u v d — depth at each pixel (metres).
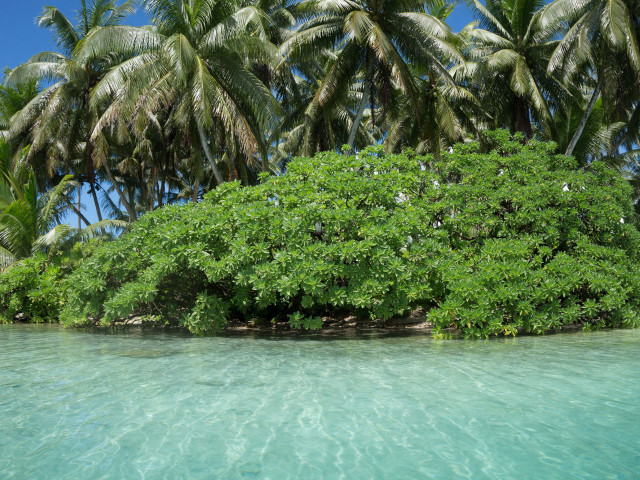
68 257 15.02
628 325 10.32
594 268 9.81
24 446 3.49
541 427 3.81
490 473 3.02
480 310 8.48
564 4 17.88
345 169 10.06
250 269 8.77
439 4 17.81
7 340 9.12
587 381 5.27
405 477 2.97
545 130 20.30
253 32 19.05
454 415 4.11
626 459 3.21
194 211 10.12
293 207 9.45
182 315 9.98
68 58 21.19
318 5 16.56
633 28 17.38
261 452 3.37
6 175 16.62
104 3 21.16
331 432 3.75
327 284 9.01
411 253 9.09
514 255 9.41
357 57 17.88
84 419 4.08
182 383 5.31
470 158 11.58
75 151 23.52
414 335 9.70
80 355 7.22
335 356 7.04
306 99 22.91
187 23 15.88
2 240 15.75
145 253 9.73
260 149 18.69
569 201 10.57
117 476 3.01
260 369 6.06
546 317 9.16
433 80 20.77
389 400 4.56
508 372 5.75
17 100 23.72
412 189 10.95
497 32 21.38
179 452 3.38
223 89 16.25
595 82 21.94
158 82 15.65
